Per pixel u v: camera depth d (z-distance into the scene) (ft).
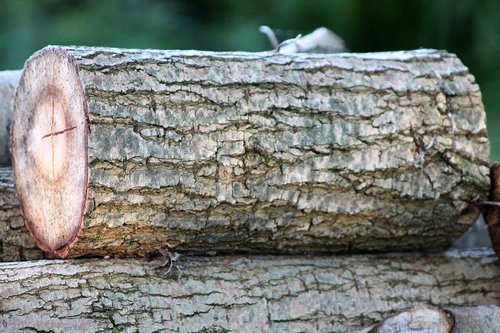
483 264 25.88
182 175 22.00
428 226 24.99
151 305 22.27
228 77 22.75
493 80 55.83
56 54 22.36
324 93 23.43
